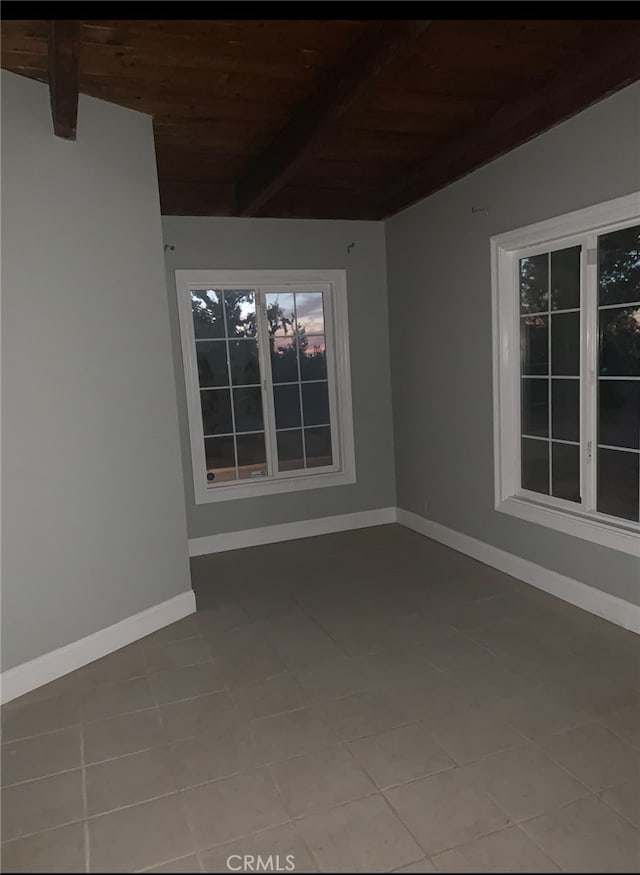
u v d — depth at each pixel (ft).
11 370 8.82
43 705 8.70
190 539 15.17
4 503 8.79
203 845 6.09
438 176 13.23
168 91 9.74
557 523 11.41
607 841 5.95
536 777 6.86
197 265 14.64
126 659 9.96
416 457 15.99
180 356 14.71
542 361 11.89
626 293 10.02
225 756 7.43
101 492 10.03
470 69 9.43
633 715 7.89
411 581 12.78
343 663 9.53
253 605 11.93
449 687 8.73
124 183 10.27
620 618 10.28
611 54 8.71
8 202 8.73
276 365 16.07
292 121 10.86
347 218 15.69
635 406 10.07
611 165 9.53
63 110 8.52
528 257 11.91
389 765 7.15
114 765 7.36
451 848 5.94
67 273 9.47
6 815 6.61
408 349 15.80
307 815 6.43
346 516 16.75
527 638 10.03
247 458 15.99
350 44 8.53
